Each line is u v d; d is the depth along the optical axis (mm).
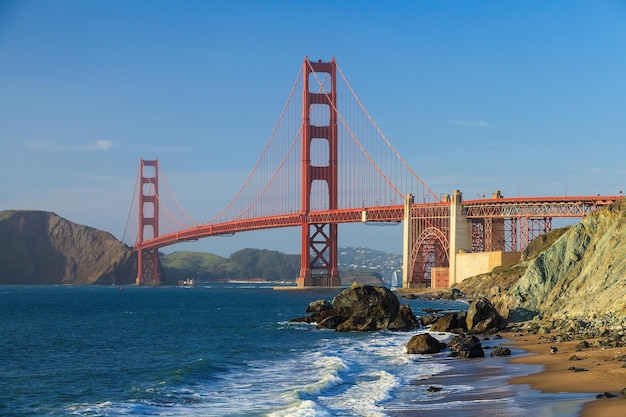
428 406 37656
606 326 63469
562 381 40688
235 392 45031
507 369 48031
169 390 45906
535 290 87250
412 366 53562
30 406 41469
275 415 36344
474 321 79188
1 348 74438
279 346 73438
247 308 159500
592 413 31906
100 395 45000
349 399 40781
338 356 62094
